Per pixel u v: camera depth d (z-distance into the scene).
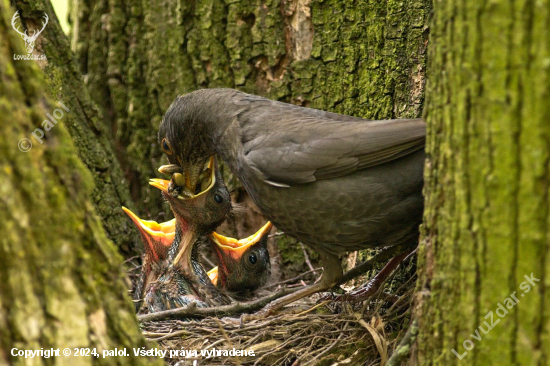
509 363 4.46
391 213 7.00
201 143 8.66
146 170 10.80
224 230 11.09
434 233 5.07
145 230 9.61
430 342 5.12
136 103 10.72
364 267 8.05
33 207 4.06
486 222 4.46
